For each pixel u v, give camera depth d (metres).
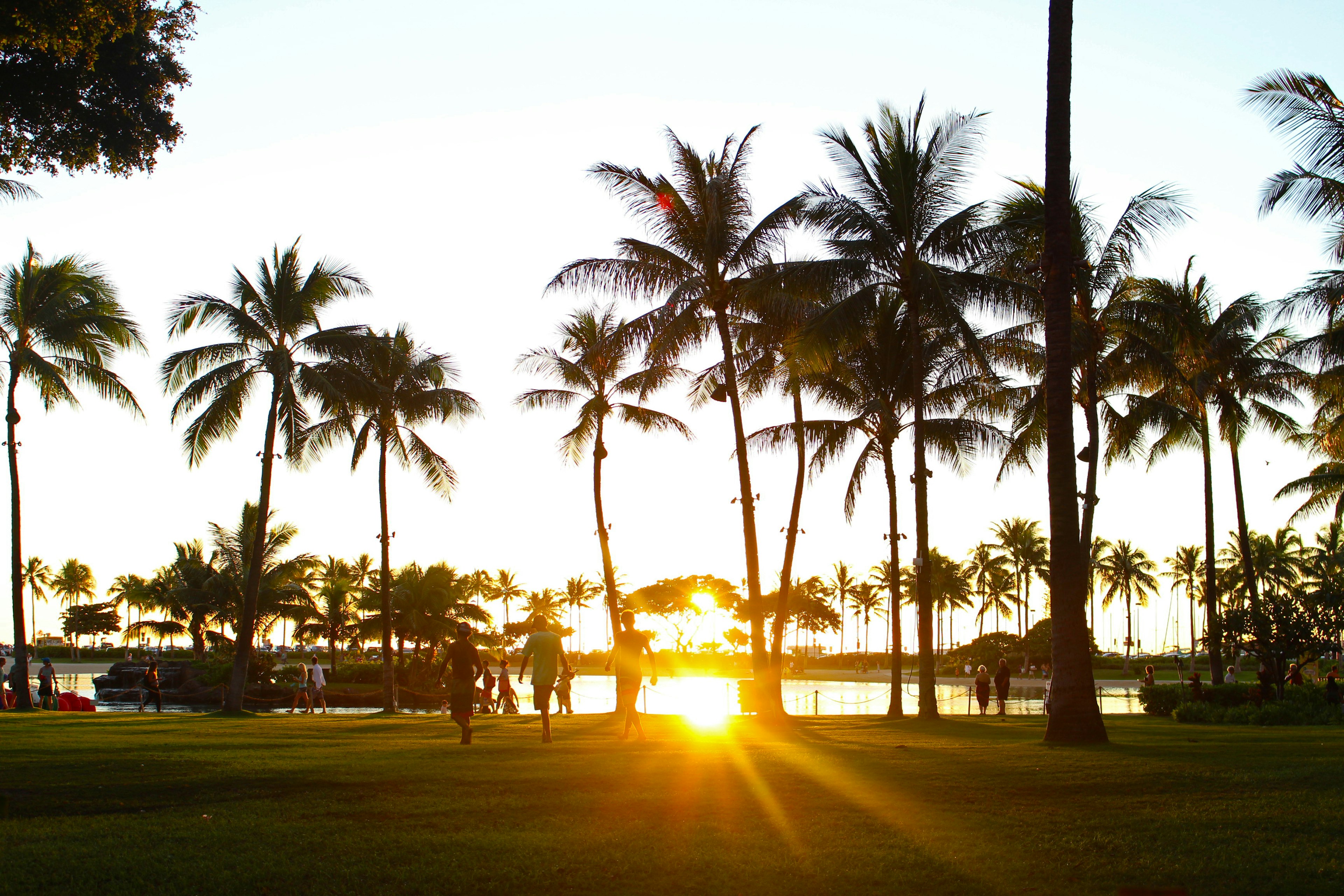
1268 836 8.01
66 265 31.31
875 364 29.45
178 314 29.20
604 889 6.73
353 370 32.72
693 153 26.83
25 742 15.34
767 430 30.78
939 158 25.91
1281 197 23.25
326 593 69.19
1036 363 28.38
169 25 16.25
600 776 11.02
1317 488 40.38
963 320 23.98
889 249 25.70
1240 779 10.65
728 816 8.88
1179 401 35.31
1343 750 13.95
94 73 15.21
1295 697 29.58
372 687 56.03
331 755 13.38
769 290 25.08
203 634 62.78
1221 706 27.05
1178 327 29.67
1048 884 6.80
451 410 36.94
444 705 47.50
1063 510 16.81
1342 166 21.88
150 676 32.59
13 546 30.92
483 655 29.39
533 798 9.70
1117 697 52.91
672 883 6.84
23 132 15.38
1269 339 36.34
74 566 130.62
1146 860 7.33
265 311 30.91
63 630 119.44
